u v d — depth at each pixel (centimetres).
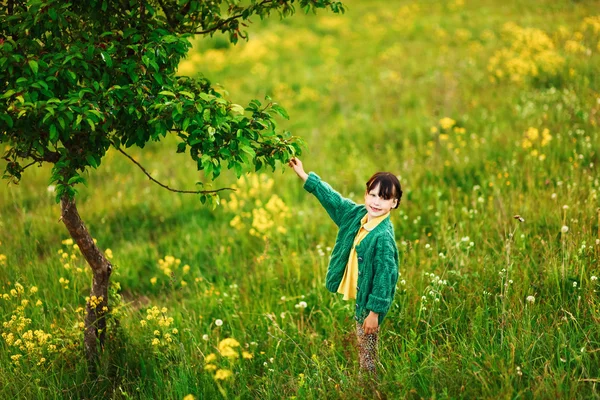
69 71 269
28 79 262
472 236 486
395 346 349
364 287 305
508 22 1367
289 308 441
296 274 487
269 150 293
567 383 280
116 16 322
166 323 367
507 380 280
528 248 444
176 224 659
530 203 507
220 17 372
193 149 280
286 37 1688
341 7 339
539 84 916
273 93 1169
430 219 549
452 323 356
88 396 343
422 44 1401
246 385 334
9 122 248
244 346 398
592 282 353
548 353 310
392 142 799
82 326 365
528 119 750
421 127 840
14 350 375
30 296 444
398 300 399
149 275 550
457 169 649
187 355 369
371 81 1155
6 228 605
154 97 282
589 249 385
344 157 793
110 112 269
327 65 1345
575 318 332
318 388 312
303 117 1014
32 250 551
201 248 577
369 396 299
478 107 870
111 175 812
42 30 280
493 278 398
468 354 320
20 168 315
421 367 309
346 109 1000
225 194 721
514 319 337
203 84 330
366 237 305
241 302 460
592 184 520
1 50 262
